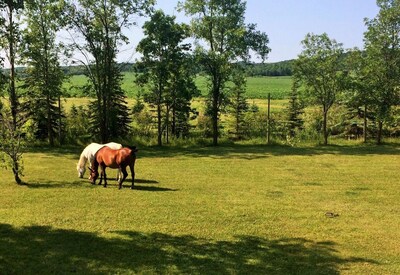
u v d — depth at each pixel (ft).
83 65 93.86
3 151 51.98
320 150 89.35
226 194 49.03
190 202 44.55
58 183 54.08
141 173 62.75
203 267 27.30
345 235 34.45
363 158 77.97
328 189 52.44
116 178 58.65
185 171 64.64
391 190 51.96
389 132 105.70
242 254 29.78
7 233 33.09
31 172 61.98
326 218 39.34
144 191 49.85
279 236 34.01
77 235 32.96
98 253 29.30
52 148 90.43
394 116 95.09
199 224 36.76
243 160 75.82
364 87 95.35
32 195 46.42
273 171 65.05
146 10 91.97
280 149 91.40
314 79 97.30
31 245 30.53
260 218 38.99
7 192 47.93
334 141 102.37
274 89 347.77
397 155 81.51
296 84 115.85
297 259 29.04
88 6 90.17
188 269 26.89
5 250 29.45
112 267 26.94
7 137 52.08
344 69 97.76
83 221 36.81
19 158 54.49
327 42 95.30
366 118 101.30
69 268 26.63
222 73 96.37
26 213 39.04
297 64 97.09
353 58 97.19
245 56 99.19
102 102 103.81
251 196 48.21
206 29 96.94
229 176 60.85
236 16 96.32
